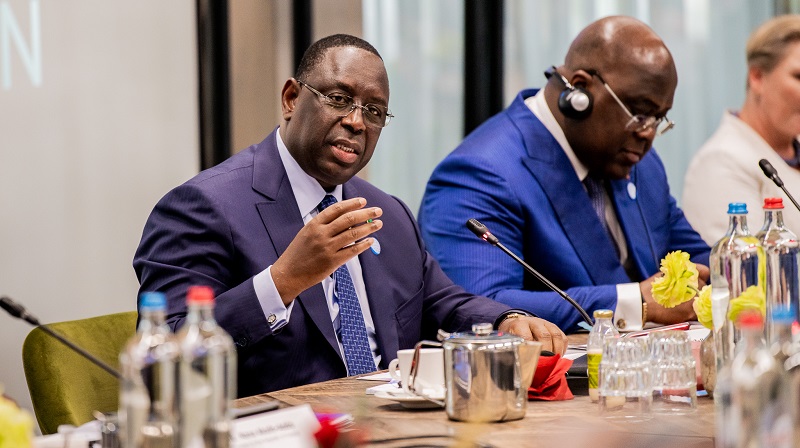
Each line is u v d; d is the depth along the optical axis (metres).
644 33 5.79
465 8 8.83
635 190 6.33
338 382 3.89
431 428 3.01
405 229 5.05
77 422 4.13
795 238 3.71
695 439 2.86
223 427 2.39
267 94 8.06
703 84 9.45
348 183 4.97
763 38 7.09
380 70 4.72
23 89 6.91
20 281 6.94
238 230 4.41
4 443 1.98
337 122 4.59
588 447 2.75
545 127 6.02
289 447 2.71
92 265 7.21
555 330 4.23
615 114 5.74
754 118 7.19
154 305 2.36
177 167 7.60
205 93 7.71
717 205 7.01
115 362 4.48
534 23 9.03
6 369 6.85
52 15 7.01
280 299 4.10
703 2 9.42
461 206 5.77
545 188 5.85
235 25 7.87
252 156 4.75
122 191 7.34
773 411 2.18
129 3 7.32
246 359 4.28
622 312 5.33
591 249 5.84
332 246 4.04
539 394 3.50
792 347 3.12
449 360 3.12
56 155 7.06
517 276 5.67
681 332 3.37
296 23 8.17
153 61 7.46
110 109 7.27
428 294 5.04
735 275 3.35
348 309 4.56
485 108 8.89
